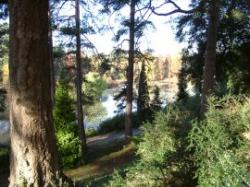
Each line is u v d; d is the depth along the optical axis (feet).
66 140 57.57
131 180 16.51
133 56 75.31
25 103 25.13
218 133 14.70
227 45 83.20
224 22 78.07
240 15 56.49
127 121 74.74
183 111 19.90
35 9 25.12
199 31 79.82
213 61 55.77
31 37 25.07
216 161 13.75
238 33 81.61
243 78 81.25
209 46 55.93
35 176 25.20
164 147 17.67
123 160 56.70
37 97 25.34
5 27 79.77
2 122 137.59
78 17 74.43
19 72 25.07
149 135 18.48
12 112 25.49
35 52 25.21
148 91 109.40
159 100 114.42
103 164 57.52
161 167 16.31
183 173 16.19
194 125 15.30
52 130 26.07
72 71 82.17
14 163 25.58
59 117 57.88
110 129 108.17
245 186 11.30
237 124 15.46
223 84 80.18
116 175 16.56
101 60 80.33
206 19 74.23
